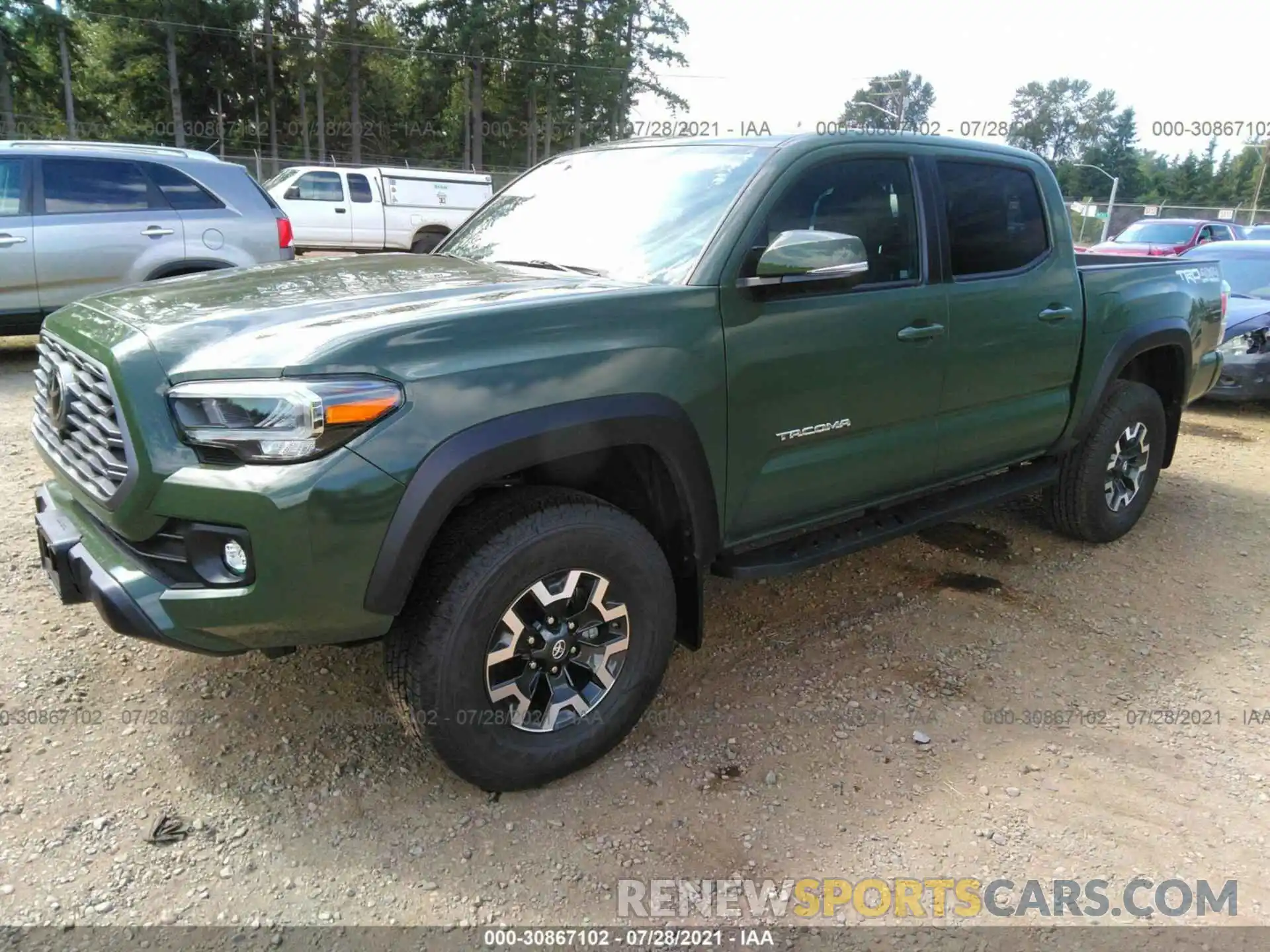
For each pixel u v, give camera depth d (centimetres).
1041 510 523
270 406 214
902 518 372
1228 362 838
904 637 380
